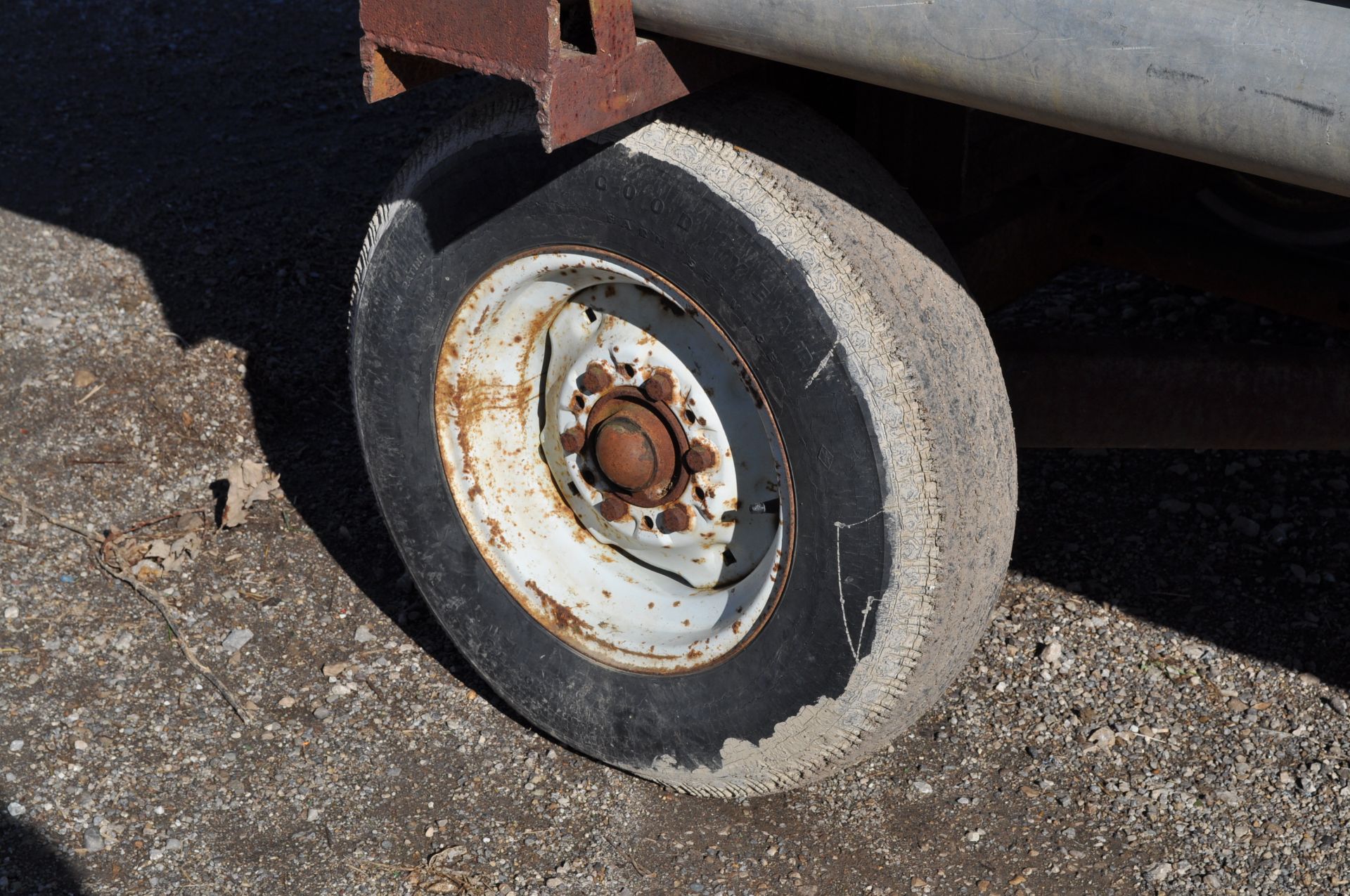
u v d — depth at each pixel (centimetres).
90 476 392
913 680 233
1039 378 294
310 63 686
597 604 273
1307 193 351
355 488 388
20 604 341
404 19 203
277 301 471
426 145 258
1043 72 169
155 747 296
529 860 265
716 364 239
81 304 470
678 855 266
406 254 262
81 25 738
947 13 173
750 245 216
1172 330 432
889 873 260
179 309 466
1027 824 271
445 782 287
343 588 348
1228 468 382
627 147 225
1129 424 298
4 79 667
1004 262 312
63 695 312
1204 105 158
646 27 204
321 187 551
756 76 239
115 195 543
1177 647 317
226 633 333
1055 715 299
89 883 260
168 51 702
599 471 264
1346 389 292
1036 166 300
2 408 419
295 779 288
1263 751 286
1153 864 260
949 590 225
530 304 260
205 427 414
